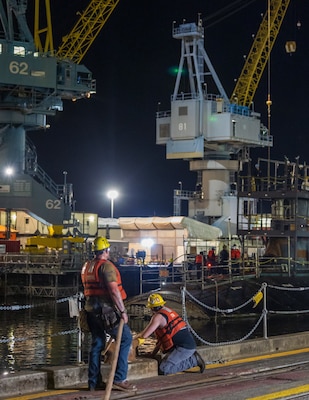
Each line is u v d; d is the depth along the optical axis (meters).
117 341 10.79
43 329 33.28
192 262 41.66
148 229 60.22
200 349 14.55
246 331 30.05
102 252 11.46
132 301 35.28
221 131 84.88
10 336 30.42
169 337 13.07
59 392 11.59
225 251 40.81
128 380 12.61
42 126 70.19
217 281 35.47
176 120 85.06
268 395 11.45
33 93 66.38
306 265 38.75
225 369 13.76
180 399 11.19
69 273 50.22
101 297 11.27
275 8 95.12
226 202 87.88
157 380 12.65
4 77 64.38
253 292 34.66
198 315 33.31
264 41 95.69
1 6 65.50
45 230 68.12
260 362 14.63
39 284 50.91
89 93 68.62
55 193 68.81
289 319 34.22
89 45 75.12
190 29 85.88
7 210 65.06
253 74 96.38
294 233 37.78
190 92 88.56
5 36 65.25
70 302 13.14
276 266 37.84
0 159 68.12
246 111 88.69
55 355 24.64
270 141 91.31
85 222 69.75
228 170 89.19
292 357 15.36
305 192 38.53
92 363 11.55
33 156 71.81
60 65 66.88
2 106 67.19
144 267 50.53
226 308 33.25
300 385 12.27
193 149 84.25
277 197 38.41
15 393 11.50
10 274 50.69
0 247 51.44
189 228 57.78
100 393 11.45
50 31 67.00
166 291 34.25
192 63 89.12
